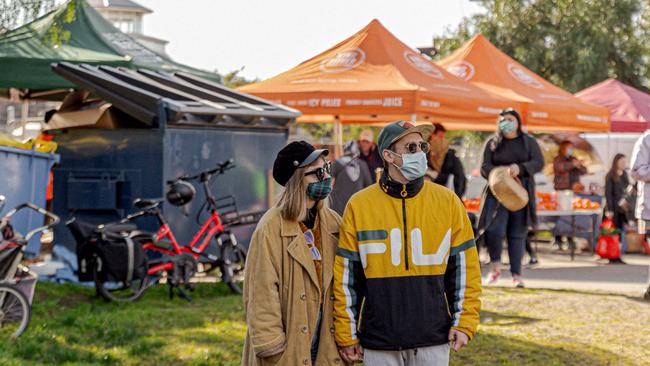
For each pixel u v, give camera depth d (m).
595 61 33.97
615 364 7.30
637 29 35.38
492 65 16.66
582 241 16.66
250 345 4.36
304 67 14.28
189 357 7.35
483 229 11.34
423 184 4.41
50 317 8.77
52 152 10.53
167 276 10.13
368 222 4.34
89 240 9.66
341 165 10.33
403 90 12.73
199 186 11.12
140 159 10.82
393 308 4.30
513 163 10.92
